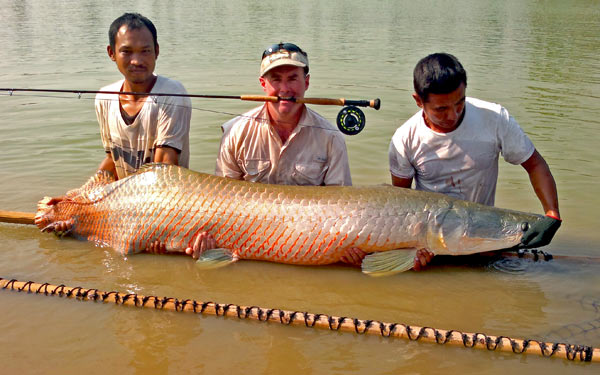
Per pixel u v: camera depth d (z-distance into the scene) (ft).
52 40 21.99
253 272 6.91
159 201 7.14
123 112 7.89
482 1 39.17
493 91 14.40
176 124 7.73
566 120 12.18
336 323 5.62
